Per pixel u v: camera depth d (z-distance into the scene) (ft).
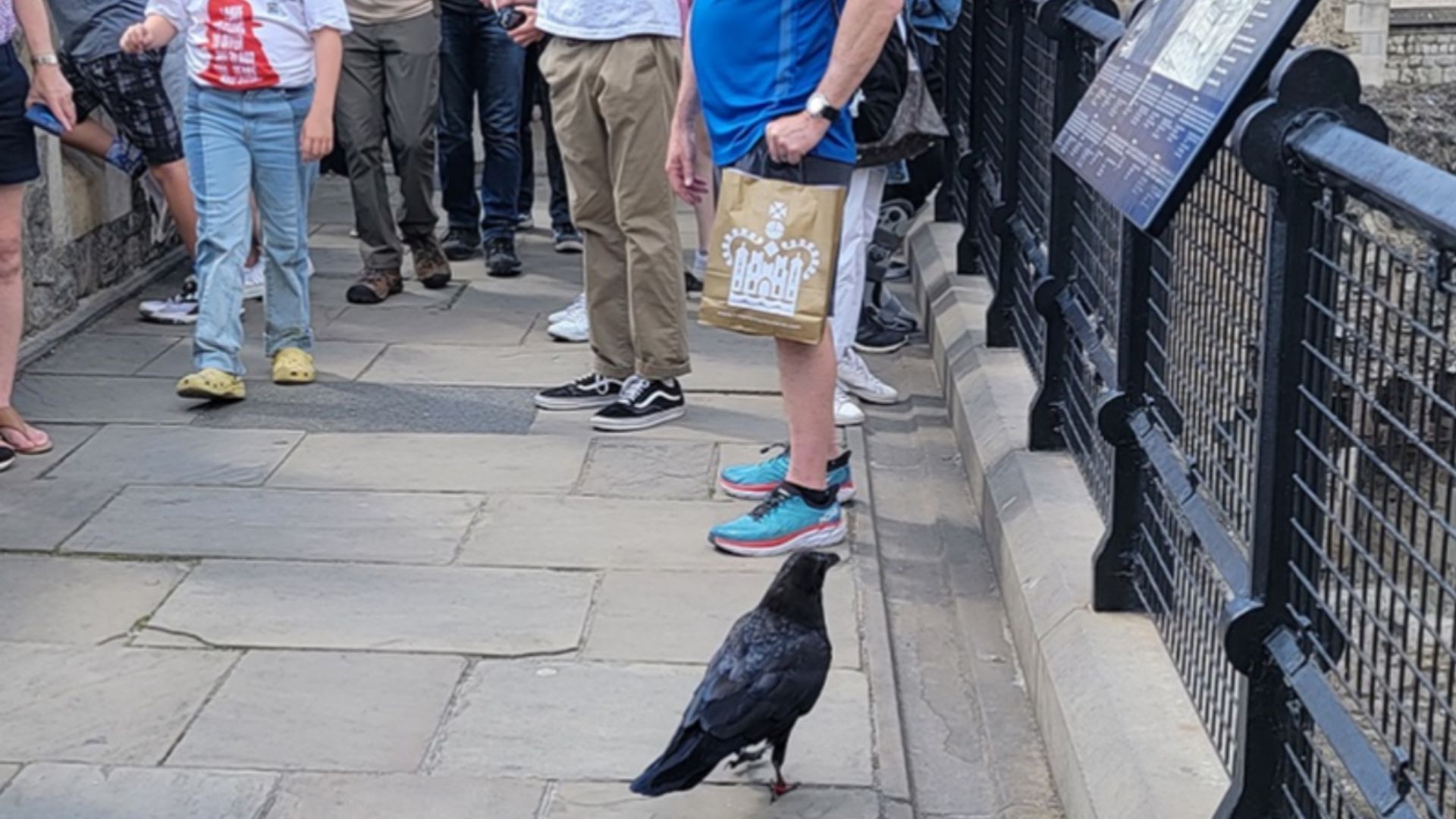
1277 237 9.36
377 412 20.39
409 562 16.14
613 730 13.17
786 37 15.15
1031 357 19.67
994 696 14.28
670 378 19.93
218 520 17.06
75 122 19.16
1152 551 13.15
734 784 12.48
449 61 26.63
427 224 25.72
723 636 14.73
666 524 17.08
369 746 12.91
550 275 27.02
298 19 20.22
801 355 16.07
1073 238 16.87
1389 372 8.32
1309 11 8.92
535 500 17.69
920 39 22.30
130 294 25.29
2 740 12.96
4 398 18.75
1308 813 9.61
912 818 12.21
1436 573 7.86
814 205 15.17
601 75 18.57
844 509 17.75
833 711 13.55
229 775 12.51
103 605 15.19
